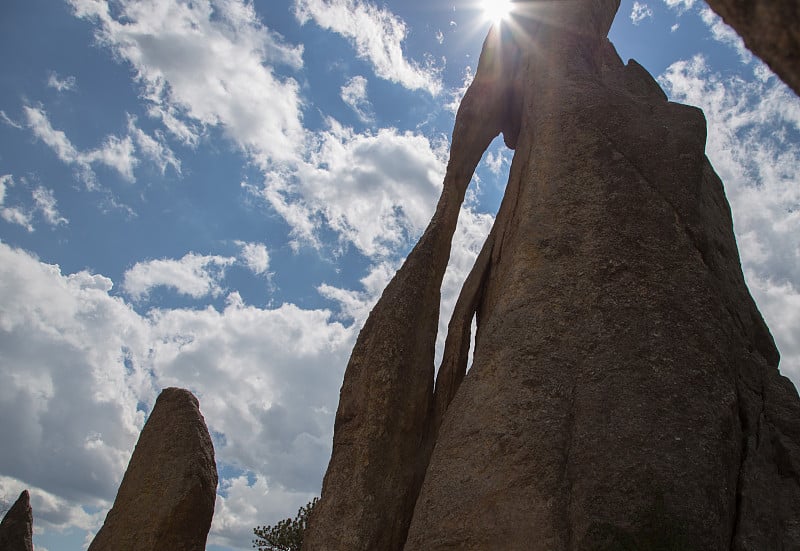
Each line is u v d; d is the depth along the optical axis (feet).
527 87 72.33
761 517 44.39
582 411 46.62
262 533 109.60
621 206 56.03
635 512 41.68
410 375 60.44
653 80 82.43
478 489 45.68
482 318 65.21
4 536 87.10
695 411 45.34
